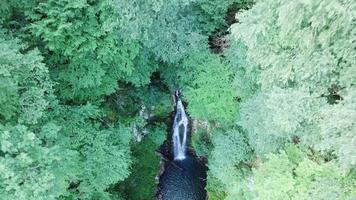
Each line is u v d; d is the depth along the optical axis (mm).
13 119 10430
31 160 8672
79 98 13438
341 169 9469
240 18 11016
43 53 12328
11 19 12398
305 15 9375
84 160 12195
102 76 13391
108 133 12883
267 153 12070
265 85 11203
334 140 9203
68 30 11539
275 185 10172
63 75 12727
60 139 11133
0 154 9492
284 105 10109
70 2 11328
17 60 9977
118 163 12422
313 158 11094
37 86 10938
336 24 8898
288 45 10469
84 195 12297
